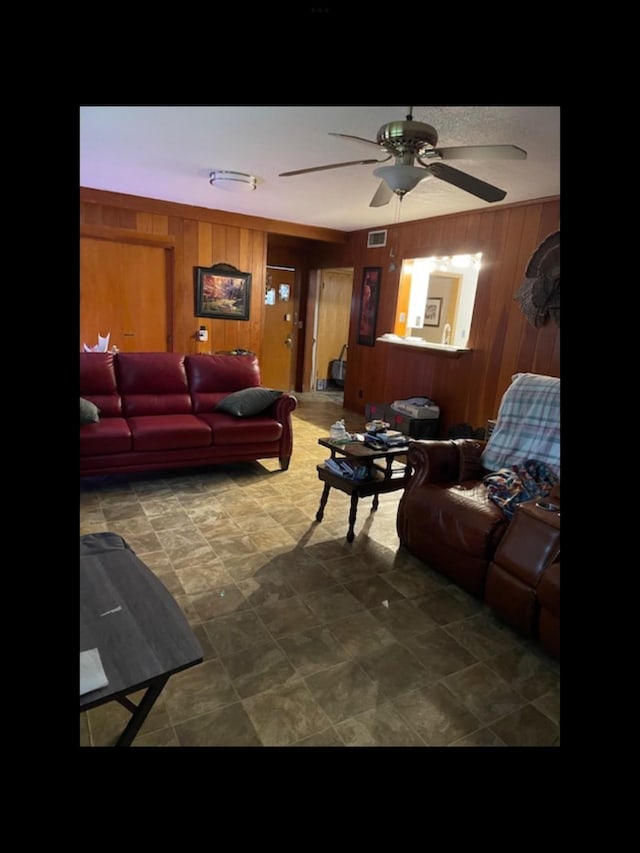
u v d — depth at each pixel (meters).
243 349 6.10
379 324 6.01
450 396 5.05
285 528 3.09
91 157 3.53
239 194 4.58
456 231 4.80
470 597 2.47
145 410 3.94
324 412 6.50
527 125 2.47
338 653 2.02
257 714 1.70
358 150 3.12
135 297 5.45
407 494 2.85
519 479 2.61
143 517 3.14
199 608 2.26
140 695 1.75
